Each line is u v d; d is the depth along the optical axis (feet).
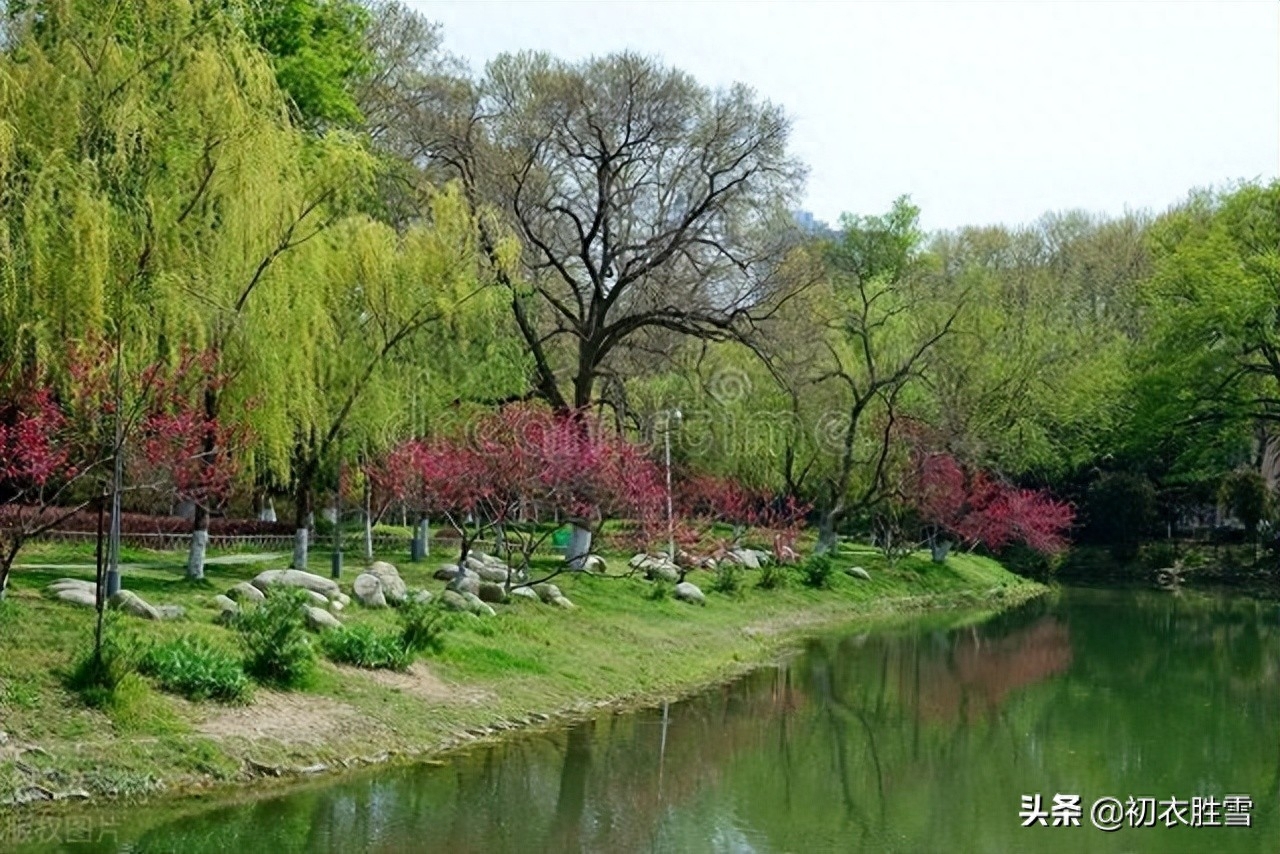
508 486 94.58
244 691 52.75
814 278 129.59
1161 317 181.16
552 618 87.20
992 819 53.42
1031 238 254.47
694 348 153.17
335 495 93.20
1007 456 183.21
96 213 59.47
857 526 206.08
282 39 106.11
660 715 70.49
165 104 67.00
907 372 156.66
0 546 57.62
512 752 57.62
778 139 119.03
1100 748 69.26
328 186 74.90
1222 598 165.37
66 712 46.32
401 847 42.80
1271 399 179.52
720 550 132.16
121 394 58.49
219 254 67.97
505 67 119.65
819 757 64.69
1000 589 165.27
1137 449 193.67
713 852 46.24
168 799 44.68
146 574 77.51
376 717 56.54
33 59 61.77
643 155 118.62
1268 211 174.81
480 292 93.04
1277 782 61.26
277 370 71.67
